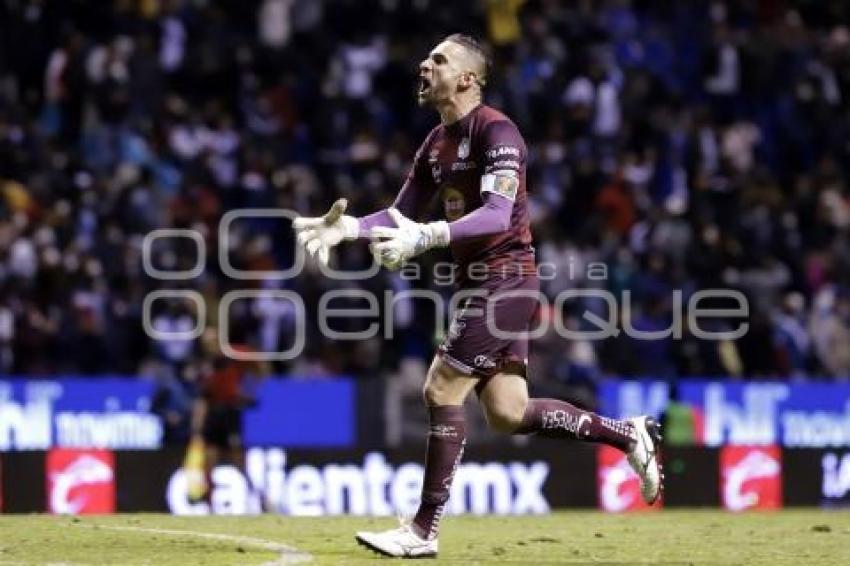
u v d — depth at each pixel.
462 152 21.44
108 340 48.41
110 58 56.41
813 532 25.95
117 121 55.72
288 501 39.44
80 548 21.92
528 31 62.59
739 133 61.28
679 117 61.53
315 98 60.00
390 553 21.08
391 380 47.59
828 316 53.94
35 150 53.78
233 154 55.81
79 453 38.69
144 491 38.94
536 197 56.38
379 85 60.91
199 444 41.19
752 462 42.53
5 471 38.28
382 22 63.00
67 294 48.59
